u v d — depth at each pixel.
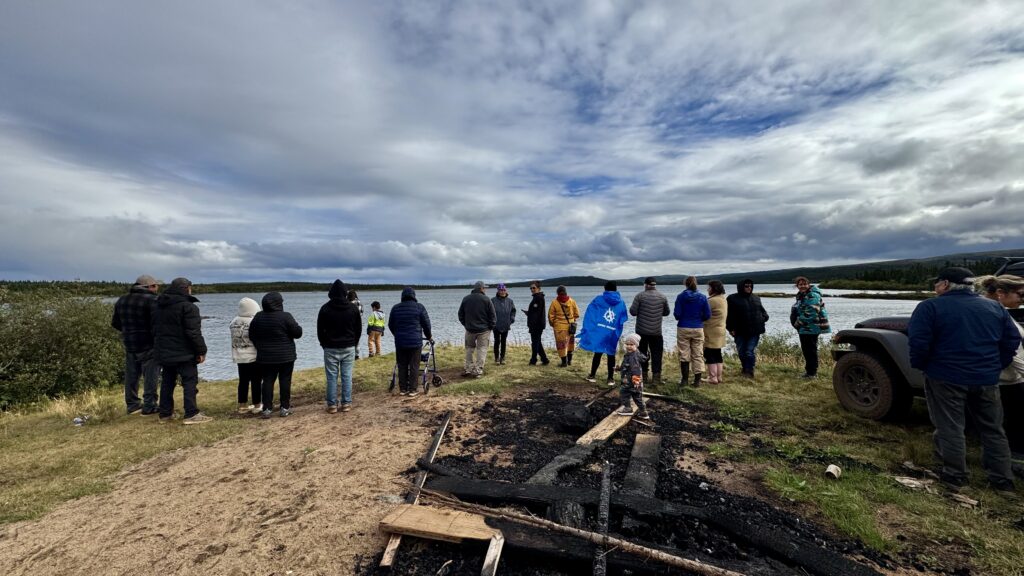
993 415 3.69
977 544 2.92
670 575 2.56
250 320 6.77
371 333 13.17
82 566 2.80
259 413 6.58
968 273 3.87
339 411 6.35
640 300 7.80
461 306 8.69
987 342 3.66
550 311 9.76
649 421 5.57
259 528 3.17
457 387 7.38
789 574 2.55
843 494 3.50
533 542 2.81
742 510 3.36
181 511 3.48
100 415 6.58
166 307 5.95
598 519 3.13
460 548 2.91
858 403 5.67
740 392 6.89
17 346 8.99
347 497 3.60
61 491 3.95
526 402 6.54
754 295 8.08
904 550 2.88
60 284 10.34
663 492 3.67
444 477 3.90
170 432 5.68
